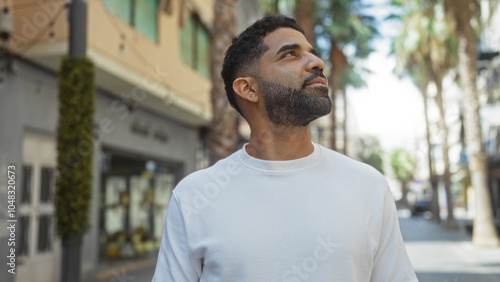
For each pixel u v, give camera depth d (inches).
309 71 50.2
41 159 321.1
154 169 512.4
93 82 237.1
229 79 56.1
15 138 287.0
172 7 429.1
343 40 818.2
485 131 971.3
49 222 325.1
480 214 553.6
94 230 372.2
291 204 47.1
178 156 549.3
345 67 870.4
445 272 366.9
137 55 378.3
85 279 343.0
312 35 494.6
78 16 235.9
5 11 279.0
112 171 428.8
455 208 2138.3
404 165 2699.3
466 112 566.9
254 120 53.0
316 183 48.3
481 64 861.8
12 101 285.9
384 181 51.5
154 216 516.1
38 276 308.2
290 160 50.0
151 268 402.3
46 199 323.9
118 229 446.0
